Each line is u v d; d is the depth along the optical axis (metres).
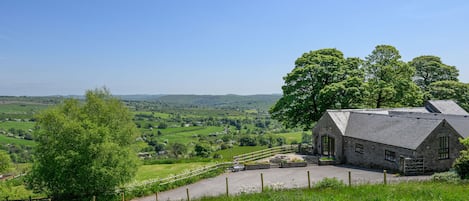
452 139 32.25
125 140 29.72
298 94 49.97
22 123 153.12
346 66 50.62
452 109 46.59
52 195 28.05
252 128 171.00
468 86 58.84
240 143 93.50
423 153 31.17
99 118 28.77
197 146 79.31
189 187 31.50
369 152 36.78
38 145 27.34
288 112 50.84
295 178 32.22
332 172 34.50
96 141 26.56
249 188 28.42
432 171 31.53
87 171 26.20
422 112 42.62
